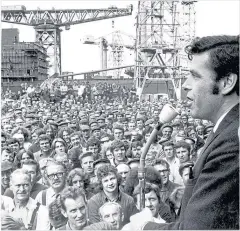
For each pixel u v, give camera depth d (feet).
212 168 6.56
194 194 6.69
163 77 102.63
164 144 24.53
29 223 16.84
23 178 17.57
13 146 29.96
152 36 107.34
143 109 68.80
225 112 6.95
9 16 126.11
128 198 16.52
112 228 14.83
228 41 6.85
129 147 28.78
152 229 8.05
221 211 6.40
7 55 111.75
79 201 14.98
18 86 109.09
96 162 20.92
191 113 7.29
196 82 7.04
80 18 139.64
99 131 36.65
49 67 139.54
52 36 140.46
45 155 28.14
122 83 148.77
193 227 6.49
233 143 6.48
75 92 114.93
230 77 6.82
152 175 16.66
